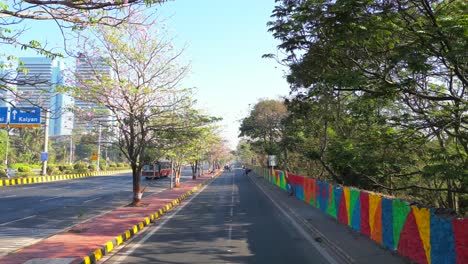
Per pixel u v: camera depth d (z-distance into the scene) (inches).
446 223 301.7
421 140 514.9
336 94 715.4
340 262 384.2
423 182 649.0
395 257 385.7
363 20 388.5
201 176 2610.7
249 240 497.7
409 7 386.6
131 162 827.4
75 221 642.2
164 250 439.8
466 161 452.4
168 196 1079.0
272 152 1900.8
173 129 811.4
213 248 448.1
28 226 592.4
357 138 639.1
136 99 743.1
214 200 1063.0
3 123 1338.6
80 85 687.1
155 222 662.5
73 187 1439.5
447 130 500.1
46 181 1776.6
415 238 355.9
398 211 395.9
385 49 429.1
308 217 684.7
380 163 580.7
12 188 1331.2
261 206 913.5
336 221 635.5
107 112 765.9
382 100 536.1
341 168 679.7
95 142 831.1
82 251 398.9
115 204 912.9
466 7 364.5
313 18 415.5
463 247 279.9
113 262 387.9
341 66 457.4
